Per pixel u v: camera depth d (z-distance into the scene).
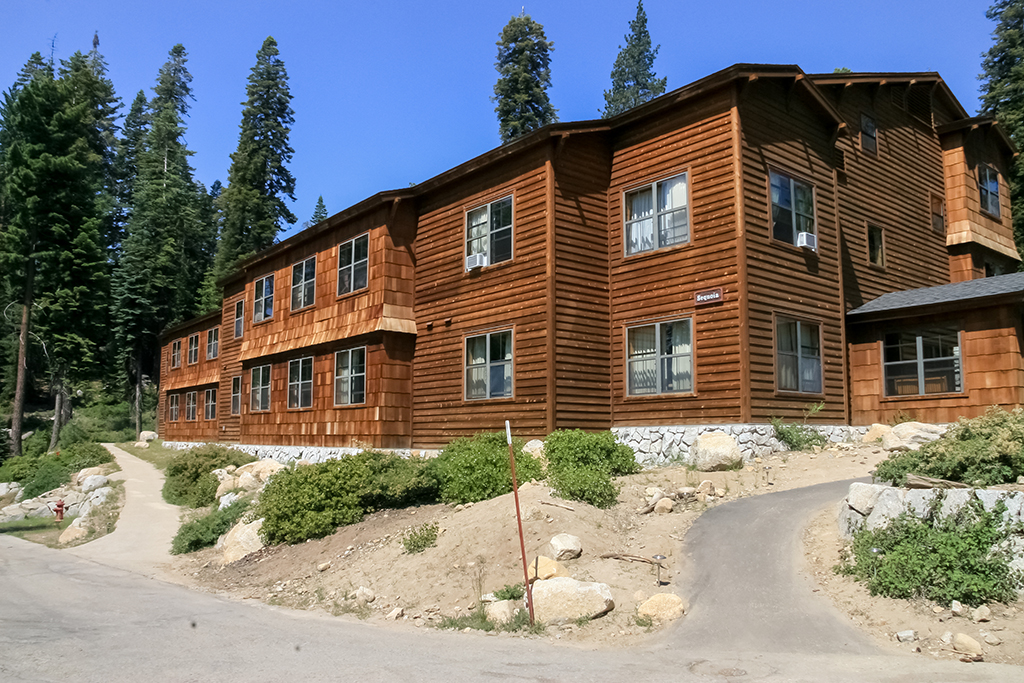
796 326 16.12
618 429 16.66
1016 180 30.69
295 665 6.67
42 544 18.03
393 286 20.30
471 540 10.68
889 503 8.96
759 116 15.97
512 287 17.47
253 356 27.06
